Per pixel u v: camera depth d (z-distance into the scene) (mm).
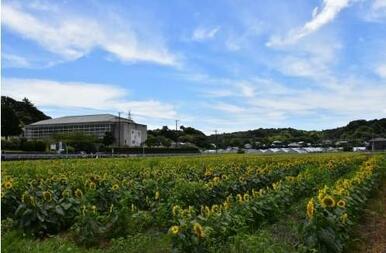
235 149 111062
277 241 8656
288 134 134125
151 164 27078
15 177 15734
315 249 7461
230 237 8078
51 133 123312
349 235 9156
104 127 119875
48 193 9883
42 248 7949
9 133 92625
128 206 11578
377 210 13070
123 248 8422
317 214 7809
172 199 11172
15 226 9453
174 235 7430
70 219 9945
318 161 31453
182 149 91500
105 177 13961
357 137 118688
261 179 16969
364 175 15320
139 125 125562
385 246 9328
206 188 12789
